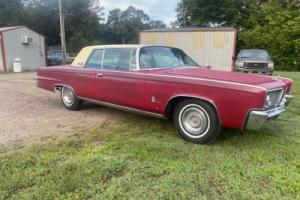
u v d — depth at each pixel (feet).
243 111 12.52
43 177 10.48
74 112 20.53
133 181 10.30
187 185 10.05
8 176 10.52
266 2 102.32
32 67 79.30
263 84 13.04
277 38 87.97
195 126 14.19
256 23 100.58
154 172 10.96
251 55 50.24
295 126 17.15
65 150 13.09
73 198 9.25
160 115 15.37
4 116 19.25
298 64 86.43
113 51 17.87
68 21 159.63
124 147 13.50
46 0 154.20
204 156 12.53
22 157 12.19
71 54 132.67
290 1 94.58
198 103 13.83
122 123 17.66
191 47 51.88
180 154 12.76
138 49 16.72
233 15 108.99
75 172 10.87
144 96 15.62
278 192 9.67
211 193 9.60
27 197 9.27
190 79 13.84
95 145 13.79
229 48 49.52
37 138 14.79
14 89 31.55
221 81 13.05
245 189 9.84
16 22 142.00
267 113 12.58
